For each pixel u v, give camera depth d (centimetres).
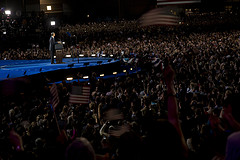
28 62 2764
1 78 1789
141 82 1792
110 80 2278
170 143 178
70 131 816
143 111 932
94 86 1936
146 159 186
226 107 262
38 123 1027
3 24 3981
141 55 2895
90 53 3334
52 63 2527
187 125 807
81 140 197
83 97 1212
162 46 3534
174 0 1418
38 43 4094
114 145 511
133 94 1350
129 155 223
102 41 4484
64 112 1121
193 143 595
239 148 171
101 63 2606
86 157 188
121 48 3466
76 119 982
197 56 2548
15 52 3228
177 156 178
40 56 3169
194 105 1000
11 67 2369
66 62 2688
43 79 1994
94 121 954
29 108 1438
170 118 228
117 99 1250
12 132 389
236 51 2658
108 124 884
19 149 459
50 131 507
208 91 1312
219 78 1557
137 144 226
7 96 1708
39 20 4859
